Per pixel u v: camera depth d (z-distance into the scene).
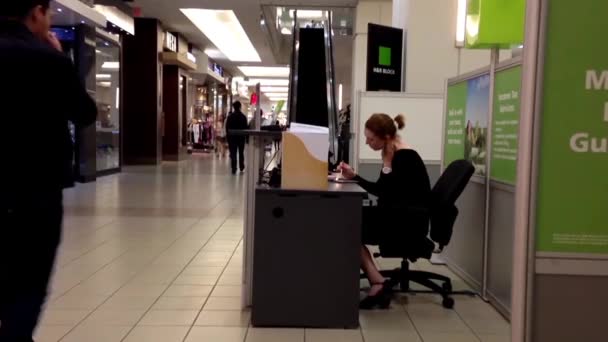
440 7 6.54
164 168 14.27
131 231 5.95
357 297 3.24
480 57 6.55
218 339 3.04
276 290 3.22
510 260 3.45
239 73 27.84
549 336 1.73
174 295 3.80
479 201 4.04
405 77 6.64
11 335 2.04
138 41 14.57
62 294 3.78
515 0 3.56
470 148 4.24
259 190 3.18
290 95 5.07
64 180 2.17
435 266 4.85
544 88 1.66
